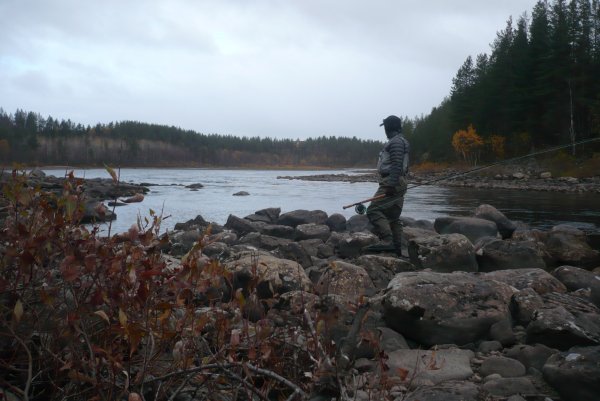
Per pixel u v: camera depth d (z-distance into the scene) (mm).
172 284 2621
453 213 18141
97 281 2582
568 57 56469
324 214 13188
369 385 2840
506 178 49125
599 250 9469
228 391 2779
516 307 4461
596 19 61438
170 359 2893
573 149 54031
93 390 2504
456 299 4250
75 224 2791
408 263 6633
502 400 3082
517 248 7105
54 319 2693
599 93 54750
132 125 175375
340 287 4992
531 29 65438
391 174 7086
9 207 2828
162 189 34344
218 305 3381
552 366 3225
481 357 3820
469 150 71500
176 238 8828
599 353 3217
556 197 27500
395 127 7262
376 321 4070
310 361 2977
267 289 4719
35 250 2480
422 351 3803
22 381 2613
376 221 7328
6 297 2555
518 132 63812
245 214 17609
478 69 80375
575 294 5289
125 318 2211
